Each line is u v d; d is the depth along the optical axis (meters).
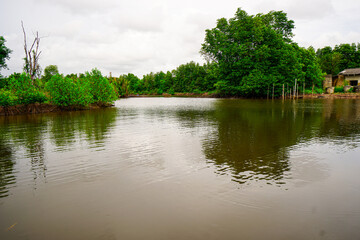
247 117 16.36
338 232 3.21
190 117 16.89
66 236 3.18
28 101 21.69
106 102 31.08
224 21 66.38
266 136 9.64
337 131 10.66
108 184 4.89
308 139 9.02
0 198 4.35
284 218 3.55
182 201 4.09
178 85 101.19
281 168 5.75
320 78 63.47
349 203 4.00
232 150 7.48
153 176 5.29
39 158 6.86
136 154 7.13
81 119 16.38
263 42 55.91
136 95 97.69
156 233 3.19
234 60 60.16
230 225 3.37
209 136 9.77
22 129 12.11
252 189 4.56
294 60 54.12
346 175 5.28
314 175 5.29
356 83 63.97
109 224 3.43
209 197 4.23
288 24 61.94
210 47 70.88
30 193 4.54
